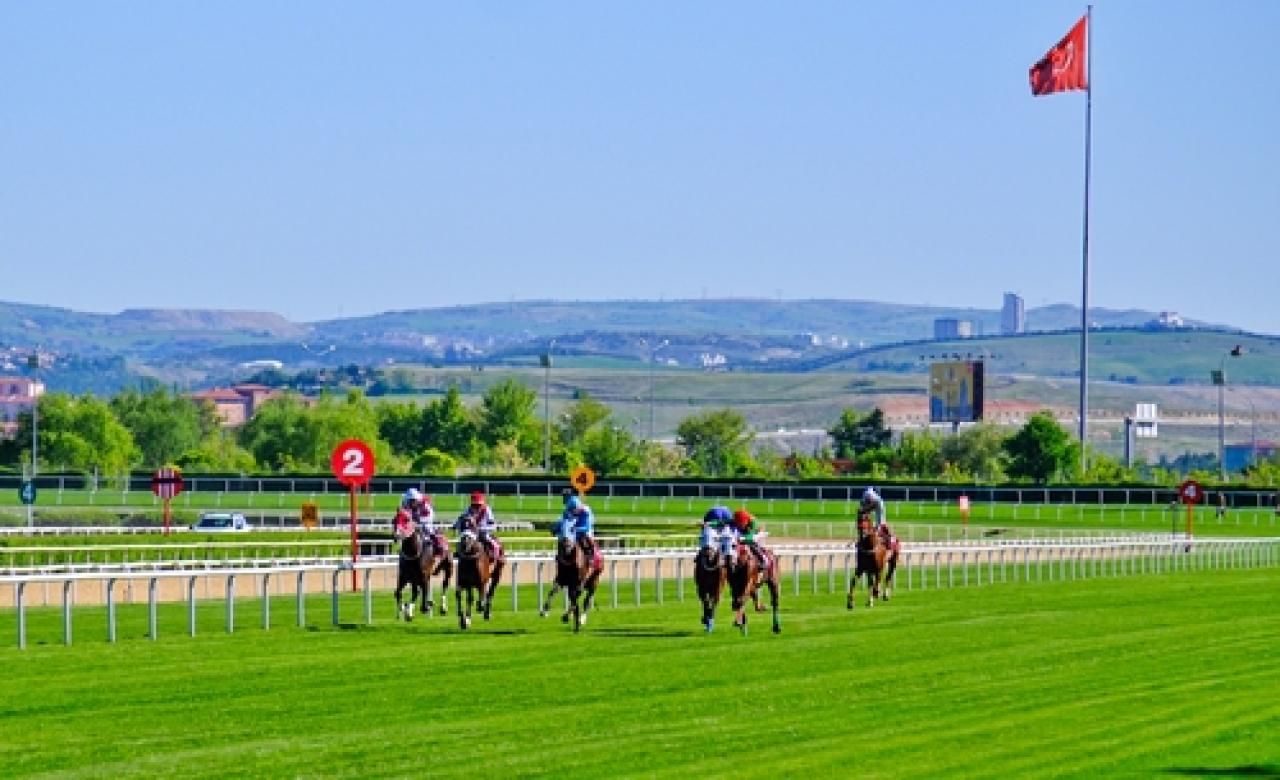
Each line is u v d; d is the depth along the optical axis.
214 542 108.12
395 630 67.06
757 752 40.88
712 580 66.94
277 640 62.56
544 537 100.69
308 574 93.56
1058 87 170.25
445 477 184.12
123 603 82.69
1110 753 41.03
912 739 42.75
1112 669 57.00
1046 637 67.19
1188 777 38.28
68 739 41.97
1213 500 170.25
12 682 50.84
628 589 94.00
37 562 98.50
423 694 49.38
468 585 68.88
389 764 39.12
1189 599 87.88
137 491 181.88
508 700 48.50
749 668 56.16
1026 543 106.31
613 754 40.47
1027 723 45.31
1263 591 94.31
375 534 120.25
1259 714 47.03
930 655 60.59
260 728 43.66
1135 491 169.75
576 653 59.84
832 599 86.56
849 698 49.62
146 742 41.66
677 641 64.19
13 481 188.62
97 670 53.50
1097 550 122.38
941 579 103.62
